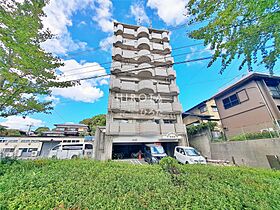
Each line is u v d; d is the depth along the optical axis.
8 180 4.87
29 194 3.83
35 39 6.95
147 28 22.11
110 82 17.03
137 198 3.64
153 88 17.92
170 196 3.72
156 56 20.38
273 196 3.65
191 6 4.54
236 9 3.56
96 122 32.88
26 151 20.31
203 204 3.35
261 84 13.23
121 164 7.45
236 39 4.13
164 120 17.48
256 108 13.05
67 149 16.55
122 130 14.87
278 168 8.43
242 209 3.20
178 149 13.20
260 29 3.72
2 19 5.45
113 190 4.12
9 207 3.22
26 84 6.75
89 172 5.82
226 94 16.50
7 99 6.73
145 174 5.59
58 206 3.26
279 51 4.17
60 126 30.62
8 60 6.21
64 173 5.76
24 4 6.59
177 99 18.58
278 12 3.15
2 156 8.48
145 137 15.00
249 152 10.26
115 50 19.22
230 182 4.73
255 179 4.96
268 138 9.26
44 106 8.31
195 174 5.55
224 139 13.17
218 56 4.86
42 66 6.85
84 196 3.74
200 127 15.57
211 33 4.44
